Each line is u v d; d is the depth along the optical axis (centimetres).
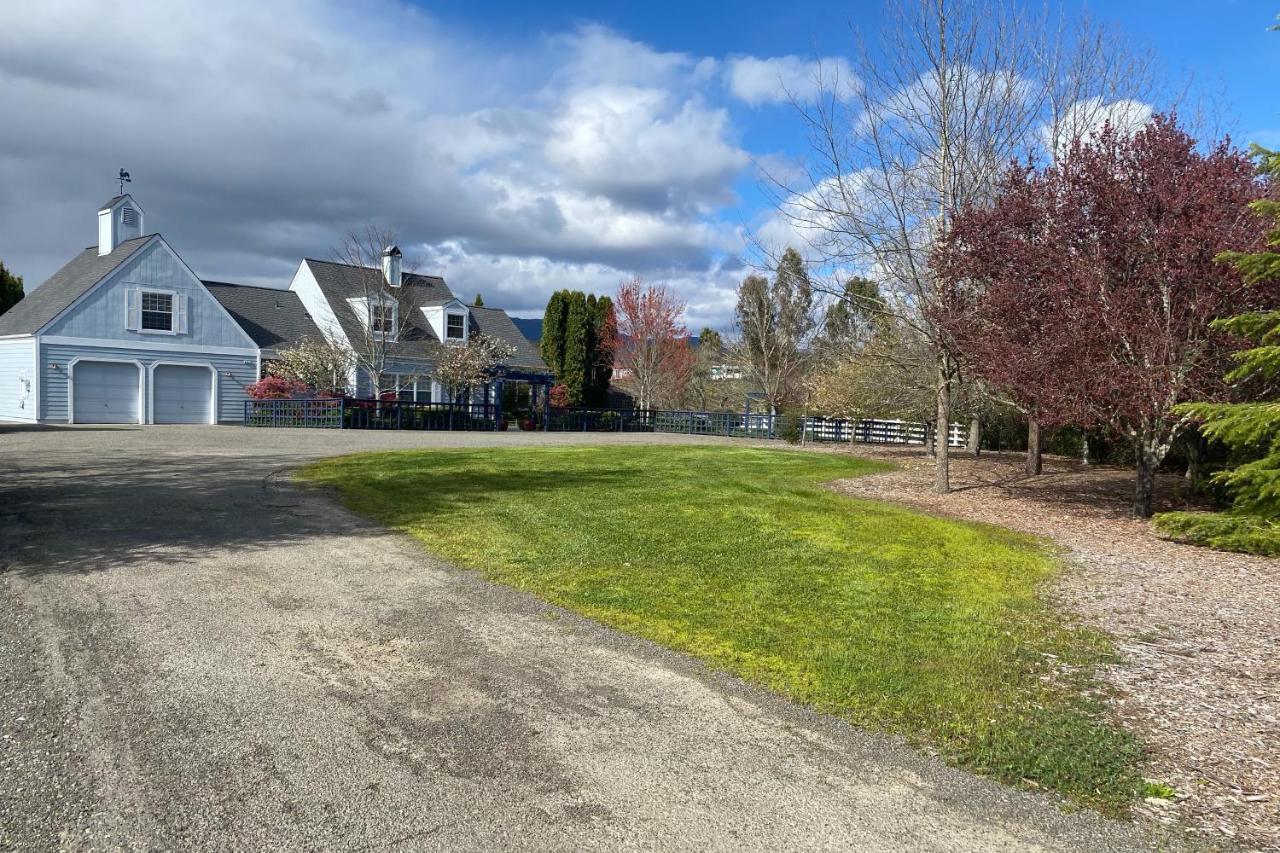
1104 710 444
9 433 1906
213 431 2145
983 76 1311
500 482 1204
